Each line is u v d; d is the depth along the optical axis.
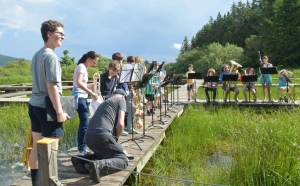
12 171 5.97
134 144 5.80
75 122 9.49
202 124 8.79
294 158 4.90
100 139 4.24
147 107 9.19
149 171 5.93
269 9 51.34
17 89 22.61
